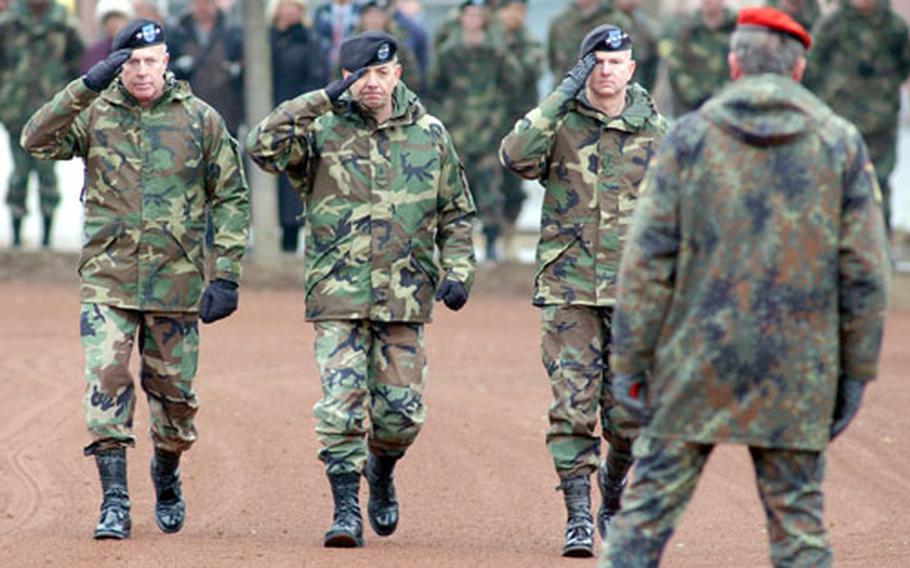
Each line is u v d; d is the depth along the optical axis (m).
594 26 45.91
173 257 21.70
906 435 28.11
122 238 21.56
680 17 46.06
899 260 48.81
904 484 25.16
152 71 21.42
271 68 47.53
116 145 21.56
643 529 15.78
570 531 20.92
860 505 23.92
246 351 36.06
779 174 15.49
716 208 15.54
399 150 21.58
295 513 23.39
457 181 21.89
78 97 20.92
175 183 21.67
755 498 24.36
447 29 47.16
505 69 47.09
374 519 22.12
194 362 22.05
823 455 15.85
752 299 15.48
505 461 26.53
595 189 21.28
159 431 22.05
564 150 21.33
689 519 23.17
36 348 36.16
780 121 15.52
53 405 30.17
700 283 15.58
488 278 47.00
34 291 45.97
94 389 21.38
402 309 21.52
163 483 22.17
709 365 15.52
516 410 30.31
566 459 21.22
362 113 21.53
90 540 21.31
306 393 31.44
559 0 62.47
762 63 15.69
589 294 21.22
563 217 21.38
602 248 21.23
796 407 15.50
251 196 48.44
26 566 19.80
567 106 21.11
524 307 43.81
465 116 46.97
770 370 15.48
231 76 47.56
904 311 43.38
